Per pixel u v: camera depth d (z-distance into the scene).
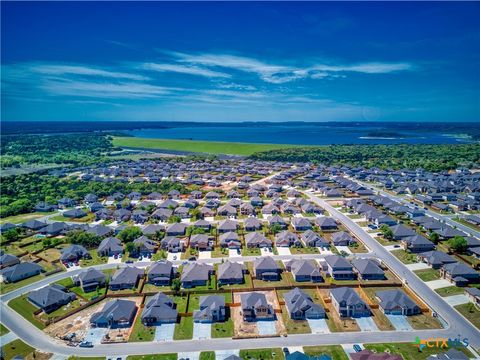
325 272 121.88
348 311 95.12
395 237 147.62
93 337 87.88
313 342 85.06
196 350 82.69
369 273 114.81
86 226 163.75
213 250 139.25
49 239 146.62
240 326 91.50
